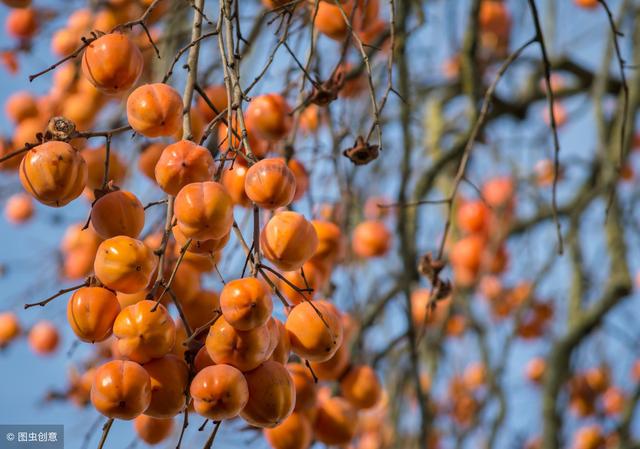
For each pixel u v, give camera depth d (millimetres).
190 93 1571
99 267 1484
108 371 1449
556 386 2412
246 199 1629
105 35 1575
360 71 2062
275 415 1475
